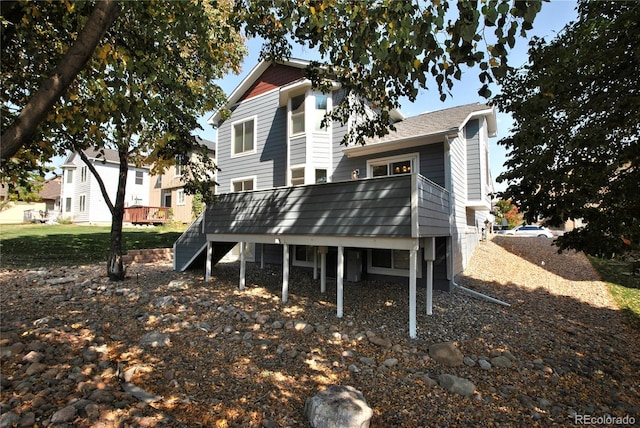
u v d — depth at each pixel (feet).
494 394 12.28
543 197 17.03
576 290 29.22
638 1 12.68
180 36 14.52
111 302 21.45
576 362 15.33
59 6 11.85
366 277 31.78
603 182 15.16
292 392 11.80
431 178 29.09
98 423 9.00
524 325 20.07
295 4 11.97
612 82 15.03
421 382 12.82
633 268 16.26
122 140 22.71
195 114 23.86
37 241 46.44
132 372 12.25
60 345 13.94
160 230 64.95
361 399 10.48
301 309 21.57
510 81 19.30
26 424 8.68
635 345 17.72
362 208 19.53
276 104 41.52
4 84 13.69
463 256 34.88
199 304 21.74
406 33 8.43
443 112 38.45
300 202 22.85
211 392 11.50
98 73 13.21
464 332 18.37
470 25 6.86
